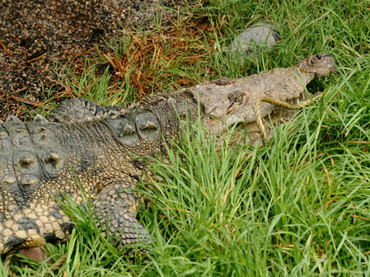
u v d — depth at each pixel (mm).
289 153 3734
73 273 3340
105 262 3387
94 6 5961
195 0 5961
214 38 5633
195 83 5164
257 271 2973
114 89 5203
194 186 3529
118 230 3527
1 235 3455
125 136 3895
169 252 3209
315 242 3273
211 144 3852
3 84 5227
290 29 5148
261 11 5621
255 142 4039
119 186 3754
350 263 3135
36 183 3609
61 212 3623
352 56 4797
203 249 3227
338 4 5234
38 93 5184
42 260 3580
